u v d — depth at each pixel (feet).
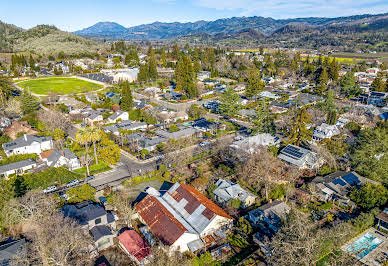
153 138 285.02
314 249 113.80
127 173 226.99
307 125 326.44
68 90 508.53
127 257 140.67
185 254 143.33
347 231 142.00
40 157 245.04
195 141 294.25
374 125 320.91
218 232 154.51
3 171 215.10
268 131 312.91
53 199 174.81
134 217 173.47
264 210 165.89
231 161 240.32
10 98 382.01
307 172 226.79
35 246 127.85
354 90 482.69
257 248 146.10
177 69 522.06
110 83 577.02
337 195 185.57
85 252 137.39
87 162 221.66
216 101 454.81
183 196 176.04
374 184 188.96
